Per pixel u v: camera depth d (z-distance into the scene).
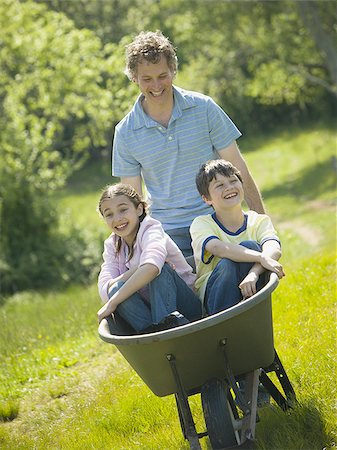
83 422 7.84
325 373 6.91
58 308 16.45
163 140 7.01
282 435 5.97
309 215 37.12
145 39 6.78
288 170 52.41
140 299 6.04
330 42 40.28
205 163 6.39
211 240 6.17
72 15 47.47
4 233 30.89
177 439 6.55
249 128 66.38
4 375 10.55
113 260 6.54
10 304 25.36
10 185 30.89
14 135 31.42
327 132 61.28
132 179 7.28
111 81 32.44
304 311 9.24
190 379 5.69
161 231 6.28
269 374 7.37
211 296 5.99
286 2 42.84
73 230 32.31
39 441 7.71
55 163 32.88
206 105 7.03
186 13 44.97
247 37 44.31
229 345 5.55
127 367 9.40
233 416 5.84
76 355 10.84
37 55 31.50
